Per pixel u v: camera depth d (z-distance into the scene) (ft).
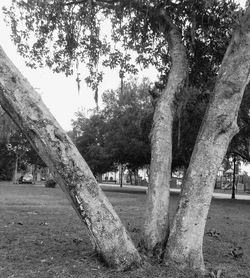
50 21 33.47
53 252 22.04
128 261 18.28
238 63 19.33
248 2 20.54
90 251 22.07
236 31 19.79
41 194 80.07
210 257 23.22
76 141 156.76
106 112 120.06
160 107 22.56
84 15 32.78
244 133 74.02
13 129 123.03
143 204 61.52
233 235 32.60
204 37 27.94
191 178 19.19
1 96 17.47
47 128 17.37
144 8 27.91
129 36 32.55
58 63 35.60
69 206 52.90
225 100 19.22
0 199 62.18
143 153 114.52
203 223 19.11
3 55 17.48
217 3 25.27
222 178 206.28
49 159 17.60
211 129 19.17
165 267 18.74
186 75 23.77
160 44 31.91
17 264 19.38
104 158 132.26
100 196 18.02
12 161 192.54
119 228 18.29
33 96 17.60
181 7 26.68
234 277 19.27
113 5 30.68
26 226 32.04
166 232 20.49
